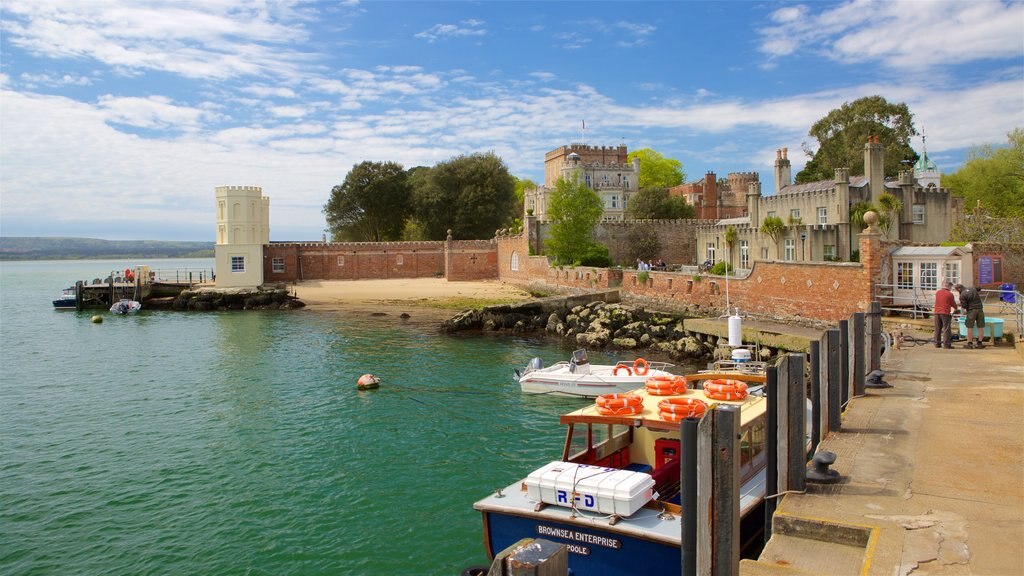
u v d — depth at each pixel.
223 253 80.75
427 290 80.88
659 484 14.22
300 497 19.02
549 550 6.00
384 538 16.48
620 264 76.62
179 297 73.50
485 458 22.08
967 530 8.45
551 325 50.28
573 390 30.55
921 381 17.64
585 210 71.44
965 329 25.77
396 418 26.94
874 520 8.85
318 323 58.53
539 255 77.62
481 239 102.69
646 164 135.50
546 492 12.12
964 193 75.94
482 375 35.31
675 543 10.55
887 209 51.62
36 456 22.78
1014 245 35.69
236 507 18.41
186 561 15.52
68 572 15.07
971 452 11.56
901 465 11.00
